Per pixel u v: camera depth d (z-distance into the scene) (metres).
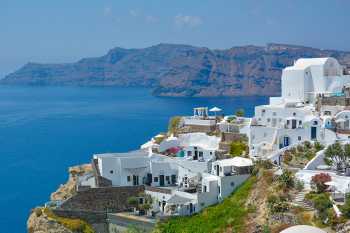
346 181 103.75
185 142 151.50
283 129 132.00
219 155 139.25
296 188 106.50
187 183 133.25
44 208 130.75
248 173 124.44
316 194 101.25
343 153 114.75
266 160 123.88
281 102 161.50
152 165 136.75
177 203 121.25
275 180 111.94
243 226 104.81
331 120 131.12
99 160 138.50
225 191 121.44
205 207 121.44
